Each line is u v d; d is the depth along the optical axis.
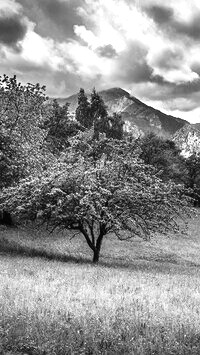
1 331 7.07
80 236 40.47
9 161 28.20
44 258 23.42
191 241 45.84
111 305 9.92
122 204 25.09
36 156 31.38
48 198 23.92
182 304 11.06
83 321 8.09
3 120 30.58
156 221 26.11
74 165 24.64
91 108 70.50
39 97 33.84
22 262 19.73
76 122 56.81
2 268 16.42
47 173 25.30
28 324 7.61
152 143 84.75
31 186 24.47
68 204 23.89
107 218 24.33
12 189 25.45
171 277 19.50
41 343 6.77
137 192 24.44
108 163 25.45
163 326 8.12
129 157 26.28
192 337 7.67
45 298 10.08
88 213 23.28
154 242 41.88
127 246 38.12
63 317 8.35
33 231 39.12
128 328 7.85
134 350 6.77
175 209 26.19
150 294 12.35
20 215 25.78
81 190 23.45
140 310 9.61
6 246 28.25
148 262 30.83
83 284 13.66
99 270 19.19
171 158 87.81
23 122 33.31
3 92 33.19
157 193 25.42
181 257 35.72
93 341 6.96
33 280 13.31
